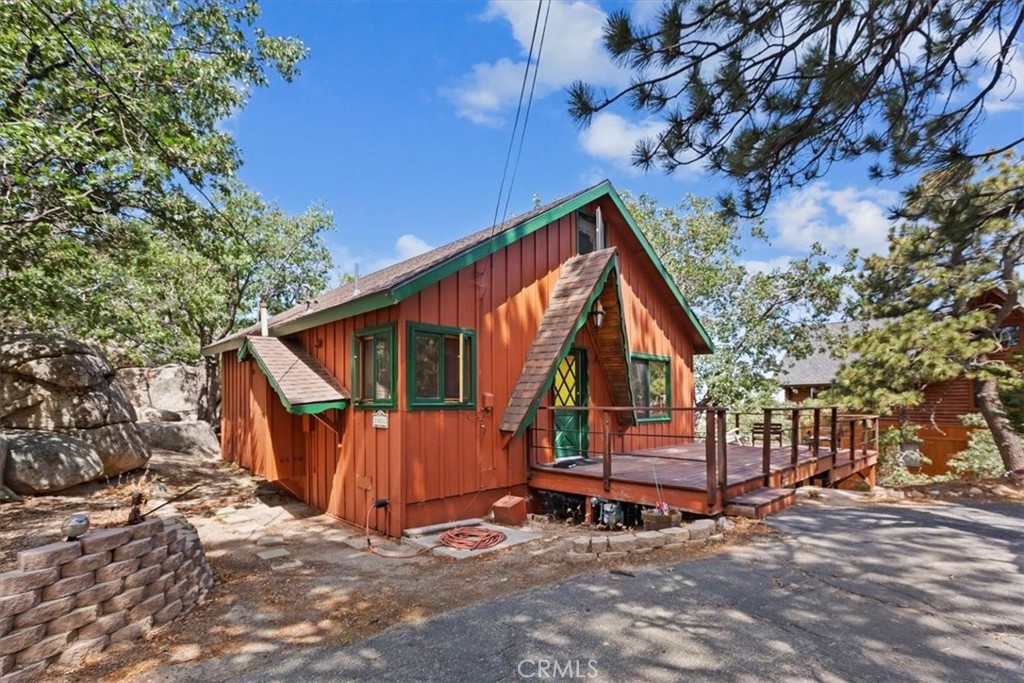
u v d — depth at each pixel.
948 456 16.52
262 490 9.09
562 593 4.11
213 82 8.30
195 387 16.06
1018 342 14.86
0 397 7.35
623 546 5.08
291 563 5.36
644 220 17.81
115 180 7.23
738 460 8.24
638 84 3.84
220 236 9.09
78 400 7.72
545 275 8.23
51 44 6.29
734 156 4.15
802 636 3.29
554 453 8.21
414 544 5.94
